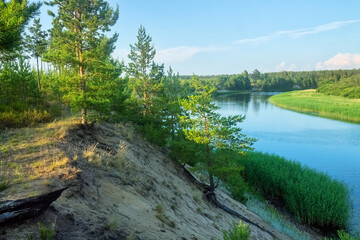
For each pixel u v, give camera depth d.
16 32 9.53
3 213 4.13
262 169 26.02
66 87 11.74
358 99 115.12
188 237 7.36
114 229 5.34
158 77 21.84
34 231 4.19
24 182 5.94
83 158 8.67
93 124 13.82
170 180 13.90
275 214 20.84
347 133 51.72
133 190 8.50
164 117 21.12
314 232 19.00
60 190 5.14
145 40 21.42
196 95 16.84
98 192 6.86
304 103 101.69
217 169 15.77
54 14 21.56
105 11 21.17
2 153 7.69
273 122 66.62
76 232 4.66
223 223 12.70
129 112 20.25
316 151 39.50
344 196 21.39
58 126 11.59
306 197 20.44
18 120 11.22
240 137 16.80
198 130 17.03
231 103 120.94
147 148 17.25
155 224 6.82
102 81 12.88
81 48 12.15
